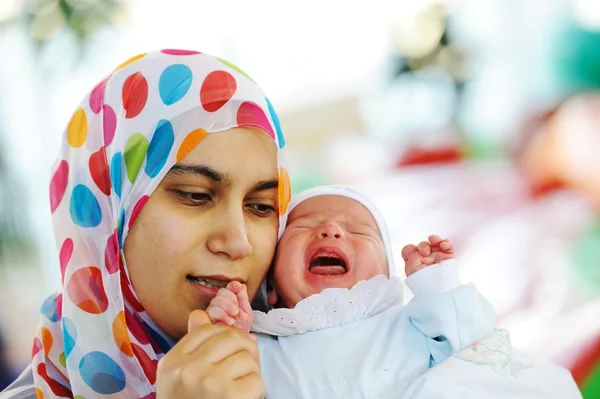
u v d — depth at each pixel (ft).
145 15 15.37
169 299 4.46
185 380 3.64
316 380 4.73
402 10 16.29
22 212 13.37
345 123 16.67
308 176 16.10
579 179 14.70
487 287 12.80
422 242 5.27
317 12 16.83
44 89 14.01
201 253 4.43
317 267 5.48
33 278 13.39
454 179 15.46
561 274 12.71
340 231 5.49
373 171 15.89
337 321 5.09
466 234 14.06
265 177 4.66
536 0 16.15
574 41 16.02
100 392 4.60
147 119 4.60
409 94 16.30
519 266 13.12
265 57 16.96
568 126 15.26
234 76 4.83
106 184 4.66
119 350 4.56
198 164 4.45
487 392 4.42
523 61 16.16
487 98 16.26
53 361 4.91
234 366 3.73
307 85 16.94
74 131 4.99
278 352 5.04
